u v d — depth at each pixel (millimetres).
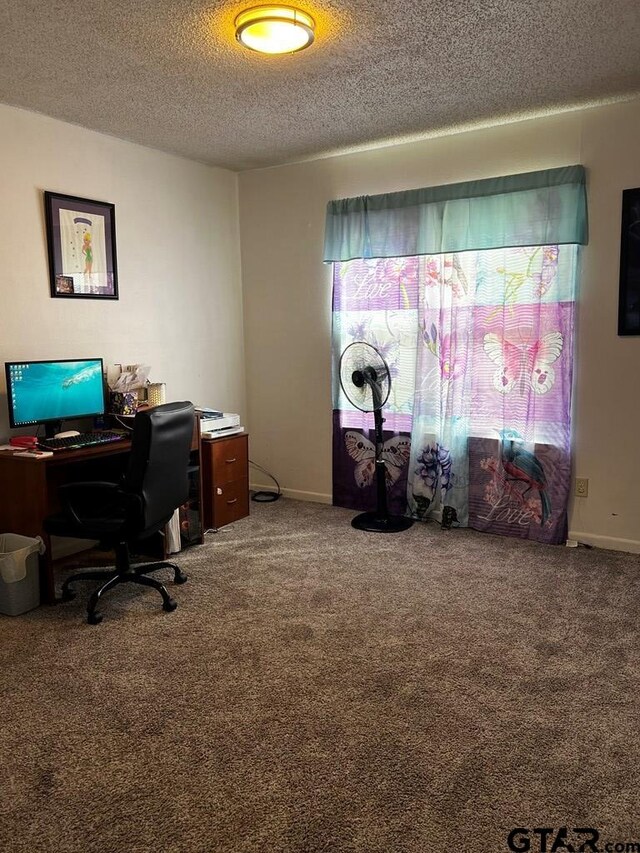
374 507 4250
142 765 1800
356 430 4242
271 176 4449
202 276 4367
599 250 3352
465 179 3689
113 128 3512
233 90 2965
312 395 4492
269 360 4672
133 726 1977
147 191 3908
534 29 2398
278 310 4570
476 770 1768
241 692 2154
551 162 3424
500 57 2648
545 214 3406
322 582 3082
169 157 4047
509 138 3520
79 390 3295
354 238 4070
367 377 3818
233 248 4629
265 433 4777
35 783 1734
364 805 1643
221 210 4496
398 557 3408
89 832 1566
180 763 1807
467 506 3852
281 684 2201
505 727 1954
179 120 3389
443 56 2629
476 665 2311
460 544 3602
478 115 3381
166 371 4148
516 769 1771
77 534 2717
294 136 3703
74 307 3510
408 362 3982
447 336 3779
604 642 2465
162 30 2355
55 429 3252
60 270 3404
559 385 3484
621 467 3439
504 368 3627
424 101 3150
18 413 3020
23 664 2344
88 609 2672
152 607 2822
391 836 1544
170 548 3447
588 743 1878
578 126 3324
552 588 2977
